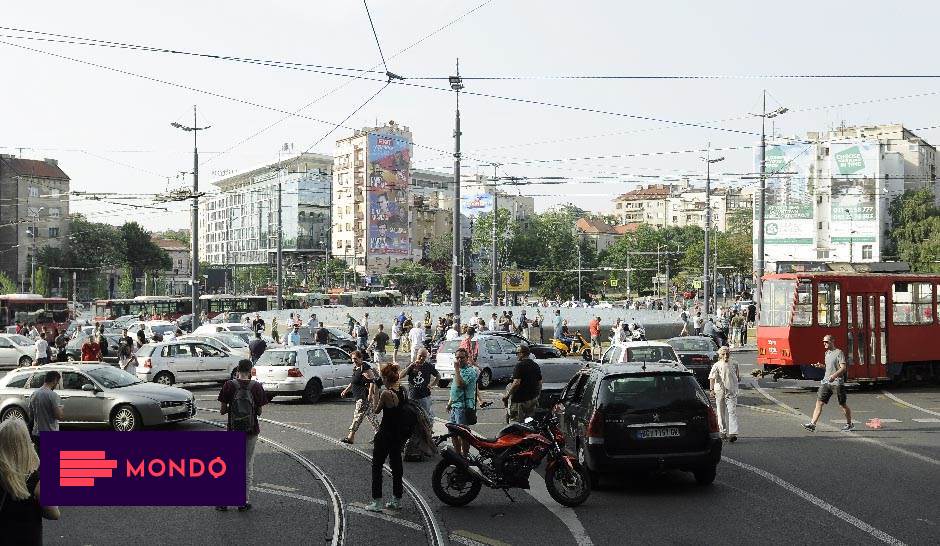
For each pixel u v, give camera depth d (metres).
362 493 11.59
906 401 22.95
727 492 11.30
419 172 156.50
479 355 26.44
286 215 135.50
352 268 121.12
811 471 12.73
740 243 117.31
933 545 8.56
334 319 69.75
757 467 13.07
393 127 133.25
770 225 100.62
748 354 41.62
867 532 9.09
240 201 152.38
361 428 18.38
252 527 9.70
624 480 12.34
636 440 11.20
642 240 134.88
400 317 43.97
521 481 10.72
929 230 94.31
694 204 198.12
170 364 26.70
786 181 99.31
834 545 8.58
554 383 19.25
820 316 25.28
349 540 9.03
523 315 42.91
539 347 28.36
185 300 74.06
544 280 114.38
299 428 18.42
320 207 134.88
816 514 9.94
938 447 15.04
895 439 16.02
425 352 14.36
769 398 23.62
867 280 25.81
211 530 9.59
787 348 25.16
